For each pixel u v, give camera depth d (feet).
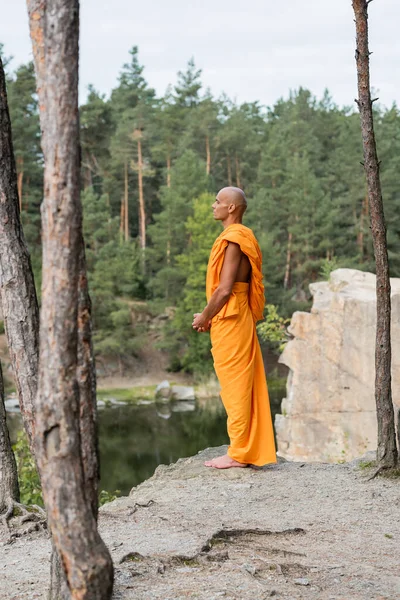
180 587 12.98
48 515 9.17
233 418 23.25
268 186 184.24
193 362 145.79
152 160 197.47
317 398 55.06
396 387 49.14
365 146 22.71
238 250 22.52
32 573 14.37
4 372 135.03
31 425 13.62
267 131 219.41
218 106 208.13
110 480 71.00
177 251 159.94
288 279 170.50
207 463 23.99
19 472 35.35
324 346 54.95
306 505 19.90
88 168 206.69
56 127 8.99
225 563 14.51
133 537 16.72
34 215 167.94
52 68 8.99
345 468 24.27
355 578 13.84
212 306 22.54
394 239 156.66
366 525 17.98
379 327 23.06
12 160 14.38
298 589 13.08
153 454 85.20
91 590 8.98
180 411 119.96
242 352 22.93
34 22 9.10
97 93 205.36
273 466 24.61
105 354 148.87
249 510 19.44
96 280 147.64
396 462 23.06
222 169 197.57
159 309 152.97
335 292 56.54
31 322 13.79
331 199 184.14
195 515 18.95
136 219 211.61
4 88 14.66
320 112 228.84
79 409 9.20
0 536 17.61
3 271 13.87
